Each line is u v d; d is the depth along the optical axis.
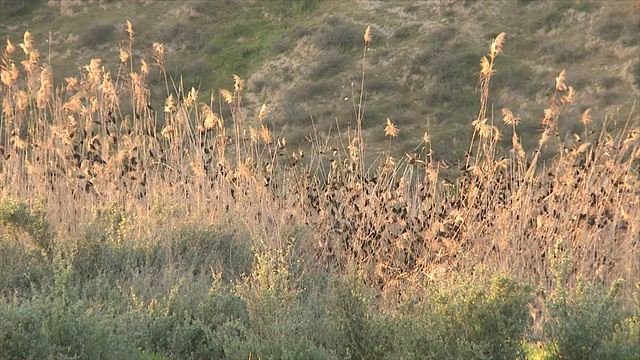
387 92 125.62
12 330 18.53
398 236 30.48
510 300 21.77
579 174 33.22
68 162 35.62
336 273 30.64
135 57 144.25
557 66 124.56
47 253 28.14
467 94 121.62
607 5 134.00
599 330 21.47
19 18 158.38
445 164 35.44
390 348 22.03
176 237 31.47
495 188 33.09
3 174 36.00
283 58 139.25
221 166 36.91
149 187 36.06
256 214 34.72
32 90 38.56
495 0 143.50
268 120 120.56
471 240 30.64
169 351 22.05
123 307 24.36
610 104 111.19
